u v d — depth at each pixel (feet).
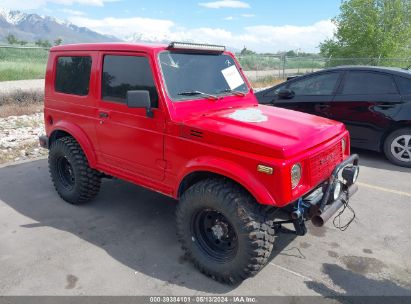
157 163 12.18
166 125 11.55
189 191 10.94
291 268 11.62
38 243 12.85
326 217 10.33
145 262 11.86
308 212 10.56
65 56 15.10
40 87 49.78
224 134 10.35
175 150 11.46
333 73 22.65
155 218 14.85
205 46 13.29
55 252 12.32
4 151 23.12
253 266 10.14
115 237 13.35
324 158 11.23
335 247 12.84
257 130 10.73
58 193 16.46
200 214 10.96
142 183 13.03
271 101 24.77
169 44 12.22
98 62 13.55
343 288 10.71
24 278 10.94
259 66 87.45
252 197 10.21
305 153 10.26
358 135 22.03
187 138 11.13
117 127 13.11
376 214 15.28
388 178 19.33
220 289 10.62
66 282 10.80
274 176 9.43
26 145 24.48
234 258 10.40
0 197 16.63
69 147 15.07
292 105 23.89
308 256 12.28
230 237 10.82
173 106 11.61
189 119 11.57
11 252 12.27
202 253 11.14
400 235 13.66
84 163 14.90
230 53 14.78
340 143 12.50
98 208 15.69
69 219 14.67
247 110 13.06
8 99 39.73
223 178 10.72
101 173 15.49
